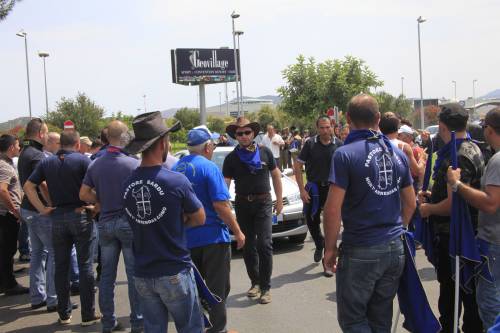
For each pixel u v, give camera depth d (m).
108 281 4.72
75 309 5.68
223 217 4.09
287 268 6.89
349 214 3.11
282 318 5.03
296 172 6.85
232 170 5.57
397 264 3.13
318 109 24.72
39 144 5.93
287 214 7.78
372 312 3.29
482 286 3.53
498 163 3.28
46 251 5.93
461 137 3.71
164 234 3.01
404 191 3.28
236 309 5.35
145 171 3.06
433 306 5.14
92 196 4.67
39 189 5.51
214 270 4.24
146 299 3.13
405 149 5.70
